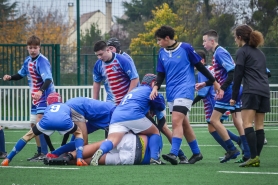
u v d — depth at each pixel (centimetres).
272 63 5084
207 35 2522
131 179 1791
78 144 2184
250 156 2230
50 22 9125
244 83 2141
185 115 2266
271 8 9150
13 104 4538
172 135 2255
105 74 2505
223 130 2450
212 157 2698
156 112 2311
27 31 8950
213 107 2662
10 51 4538
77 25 4584
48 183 1720
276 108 4866
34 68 2598
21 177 1847
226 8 9562
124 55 2678
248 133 2123
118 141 2195
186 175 1881
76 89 4434
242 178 1808
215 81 2348
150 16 11075
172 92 2259
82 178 1812
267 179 1784
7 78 2697
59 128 2183
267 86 2142
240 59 2134
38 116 2600
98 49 2458
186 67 2262
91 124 2305
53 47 4516
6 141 3575
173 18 9762
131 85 2475
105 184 1694
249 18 9381
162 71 2298
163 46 2280
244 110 2134
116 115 2217
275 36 8812
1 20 8719
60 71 4666
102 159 2198
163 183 1711
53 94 2264
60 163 2198
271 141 3534
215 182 1727
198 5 9769
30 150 3028
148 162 2238
